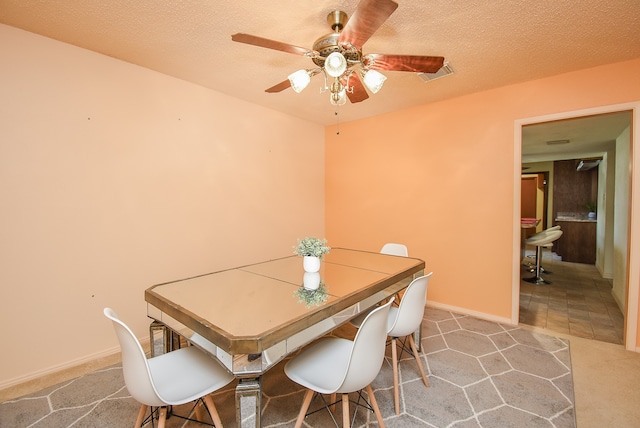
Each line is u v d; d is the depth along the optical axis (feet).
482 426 5.40
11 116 6.48
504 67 8.32
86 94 7.45
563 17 5.99
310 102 11.25
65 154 7.18
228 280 6.36
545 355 7.88
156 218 8.79
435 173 11.30
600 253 17.33
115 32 6.66
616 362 7.52
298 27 6.42
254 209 11.53
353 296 5.39
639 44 7.07
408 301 5.73
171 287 5.88
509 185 9.78
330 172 14.56
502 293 10.03
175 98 9.10
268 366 3.95
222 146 10.37
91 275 7.64
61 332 7.22
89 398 6.18
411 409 5.84
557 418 5.60
